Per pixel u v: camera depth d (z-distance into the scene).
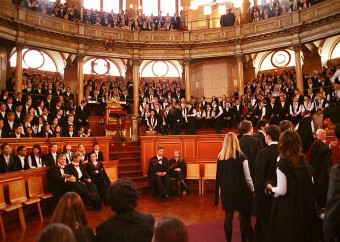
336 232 2.52
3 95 12.61
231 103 15.10
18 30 15.04
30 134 9.81
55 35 16.36
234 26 18.05
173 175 9.89
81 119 13.79
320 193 4.29
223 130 14.41
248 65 19.89
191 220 6.50
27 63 17.52
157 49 18.56
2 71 15.50
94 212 7.67
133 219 2.43
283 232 3.09
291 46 16.64
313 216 3.16
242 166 4.36
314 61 18.12
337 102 10.15
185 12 20.61
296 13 16.25
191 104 14.48
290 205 3.11
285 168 3.16
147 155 11.73
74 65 18.97
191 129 13.80
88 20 17.80
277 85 14.82
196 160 10.39
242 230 4.36
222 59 18.75
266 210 3.75
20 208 6.23
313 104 11.84
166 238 1.58
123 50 18.22
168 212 7.40
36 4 15.76
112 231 2.40
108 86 17.09
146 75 20.70
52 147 8.72
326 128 7.73
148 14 21.45
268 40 17.25
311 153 4.60
